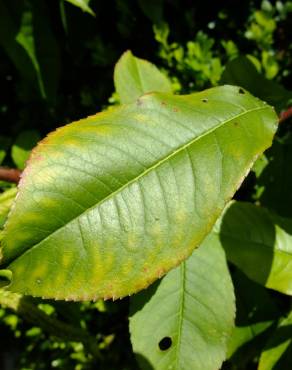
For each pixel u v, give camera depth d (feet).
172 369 0.49
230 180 0.38
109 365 1.05
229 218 0.56
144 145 0.38
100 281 0.36
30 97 1.02
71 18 0.88
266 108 0.42
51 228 0.35
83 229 0.36
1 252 0.34
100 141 0.37
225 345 0.50
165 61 0.94
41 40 0.83
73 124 0.38
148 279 0.37
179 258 0.37
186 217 0.37
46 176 0.35
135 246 0.36
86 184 0.36
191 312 0.51
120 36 0.96
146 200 0.37
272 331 0.61
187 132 0.39
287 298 0.73
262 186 0.69
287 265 0.54
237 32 0.95
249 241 0.55
